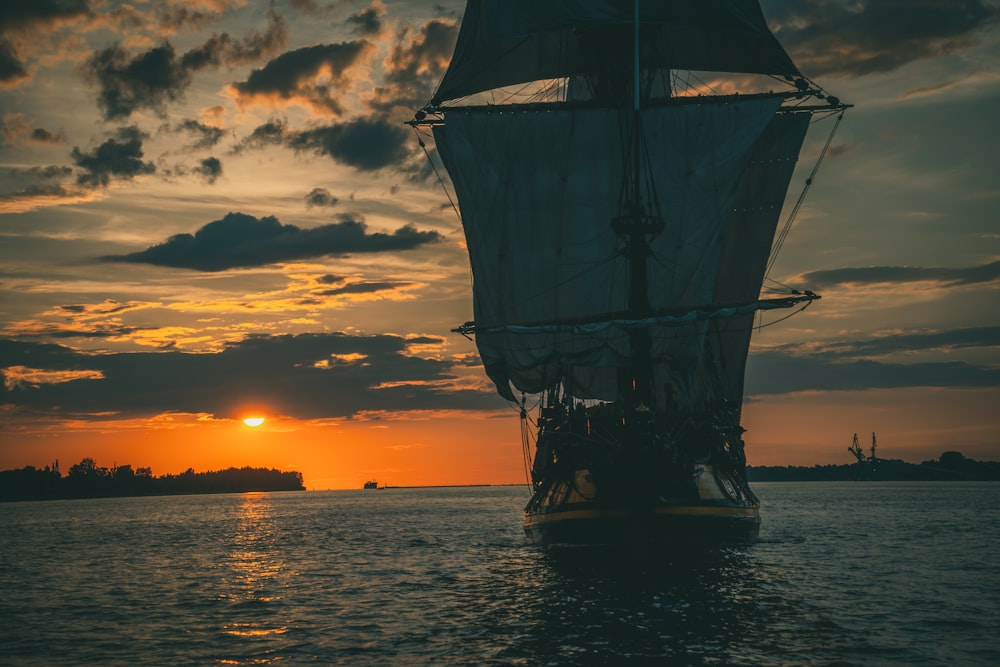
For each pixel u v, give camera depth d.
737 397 72.75
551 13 73.69
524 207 71.31
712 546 56.03
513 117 72.06
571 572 54.25
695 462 61.00
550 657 34.38
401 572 61.56
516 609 43.72
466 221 72.12
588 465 57.50
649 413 55.66
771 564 59.53
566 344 68.00
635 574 52.53
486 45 75.81
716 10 74.06
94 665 35.62
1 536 117.50
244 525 132.00
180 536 108.31
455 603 46.53
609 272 70.25
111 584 60.44
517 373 69.25
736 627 38.78
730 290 74.44
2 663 36.28
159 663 35.75
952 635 37.59
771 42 75.12
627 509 54.50
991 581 52.47
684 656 34.19
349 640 38.75
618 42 76.25
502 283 71.06
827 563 60.66
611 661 33.62
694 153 71.62
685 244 70.69
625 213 70.56
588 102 72.88
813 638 36.91
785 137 74.06
